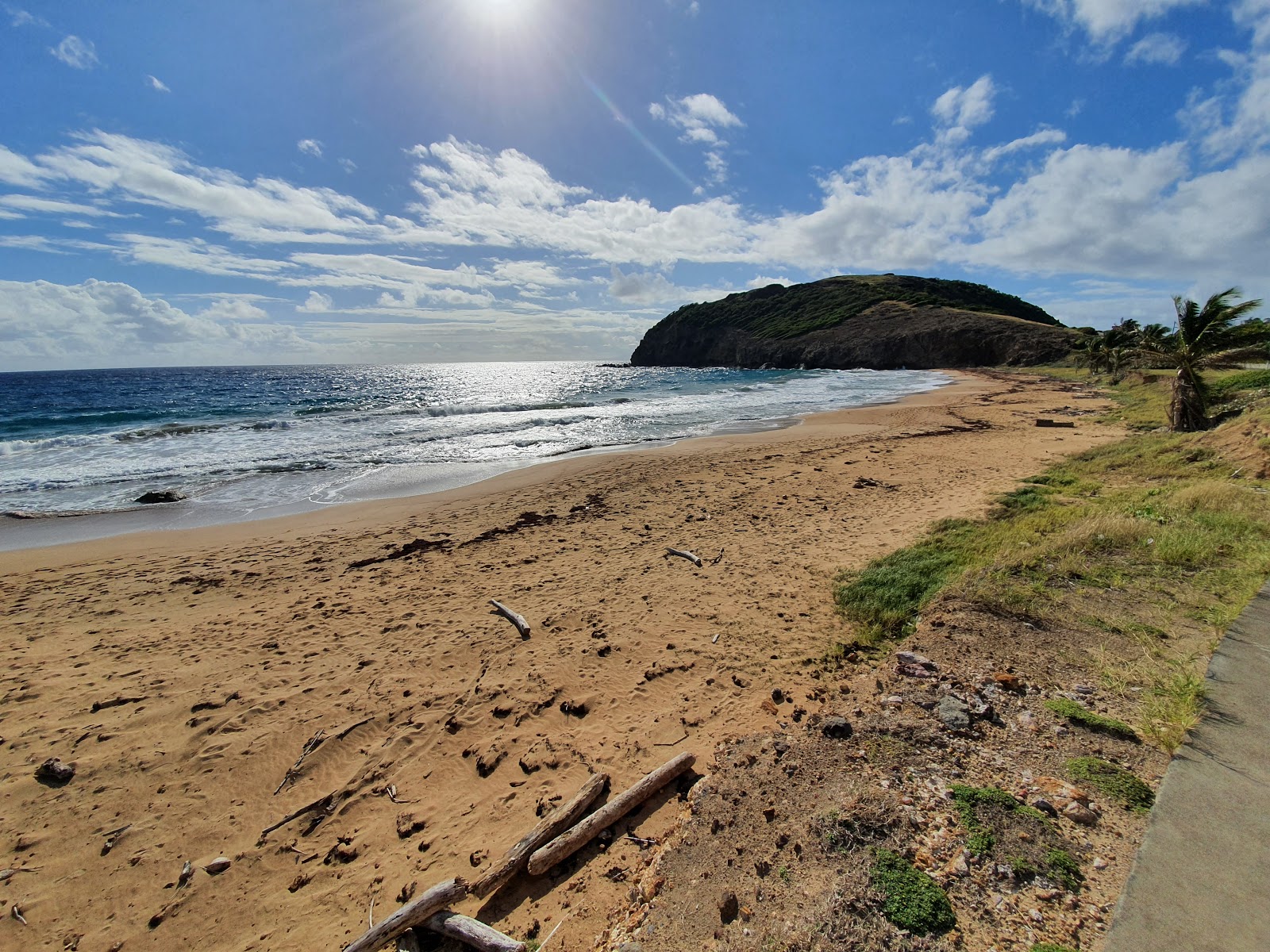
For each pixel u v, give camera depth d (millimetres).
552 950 2504
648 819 3230
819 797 2816
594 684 4785
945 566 6336
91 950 2873
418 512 10977
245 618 6551
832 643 5098
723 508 10156
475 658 5367
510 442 19219
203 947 2850
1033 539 6609
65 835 3568
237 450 17891
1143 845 2213
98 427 23016
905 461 13680
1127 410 20844
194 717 4676
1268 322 13656
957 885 2189
